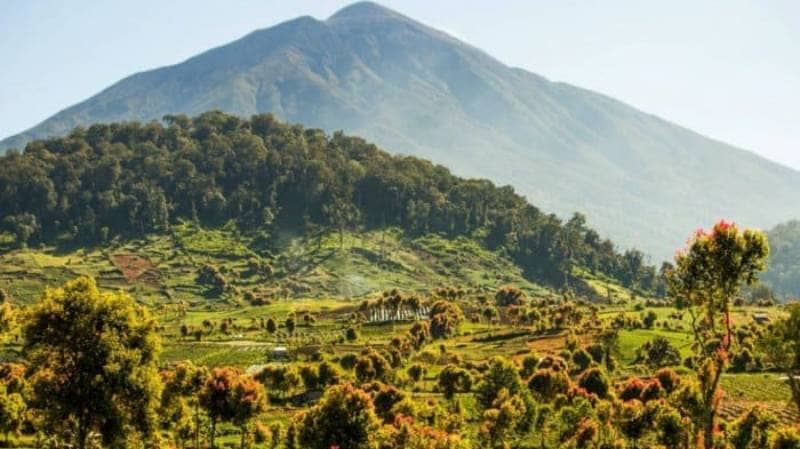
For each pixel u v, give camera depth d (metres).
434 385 129.00
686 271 33.69
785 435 51.88
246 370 139.38
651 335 168.50
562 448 75.25
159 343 49.38
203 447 84.62
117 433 46.84
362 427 59.62
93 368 46.06
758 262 32.72
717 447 55.00
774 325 34.72
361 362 123.31
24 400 80.81
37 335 45.69
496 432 81.56
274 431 83.38
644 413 76.50
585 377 109.94
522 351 158.50
